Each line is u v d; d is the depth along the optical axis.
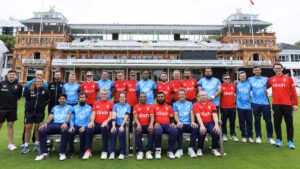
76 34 51.25
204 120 6.79
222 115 8.09
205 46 41.75
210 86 7.88
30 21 45.53
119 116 6.80
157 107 6.83
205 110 6.84
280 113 7.12
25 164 5.66
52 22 45.72
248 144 7.46
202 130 6.37
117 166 5.50
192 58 41.62
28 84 7.08
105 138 6.36
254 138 8.38
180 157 6.26
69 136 6.38
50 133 6.55
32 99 6.91
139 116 6.74
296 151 6.56
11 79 7.23
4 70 47.88
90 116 6.88
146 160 6.00
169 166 5.46
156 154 6.23
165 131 6.50
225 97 8.06
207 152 6.72
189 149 6.42
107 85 8.17
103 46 41.22
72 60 38.84
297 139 7.94
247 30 49.16
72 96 7.84
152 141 6.38
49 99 7.38
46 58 42.16
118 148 7.29
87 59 39.06
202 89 7.94
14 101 7.21
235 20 47.19
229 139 8.20
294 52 49.56
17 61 42.84
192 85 8.05
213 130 6.47
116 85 8.25
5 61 48.22
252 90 7.88
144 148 7.32
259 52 43.78
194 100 7.98
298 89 29.69
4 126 10.74
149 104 6.95
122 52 42.38
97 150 7.07
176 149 7.01
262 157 6.05
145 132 6.67
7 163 5.73
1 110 6.98
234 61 39.66
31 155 6.47
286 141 7.82
